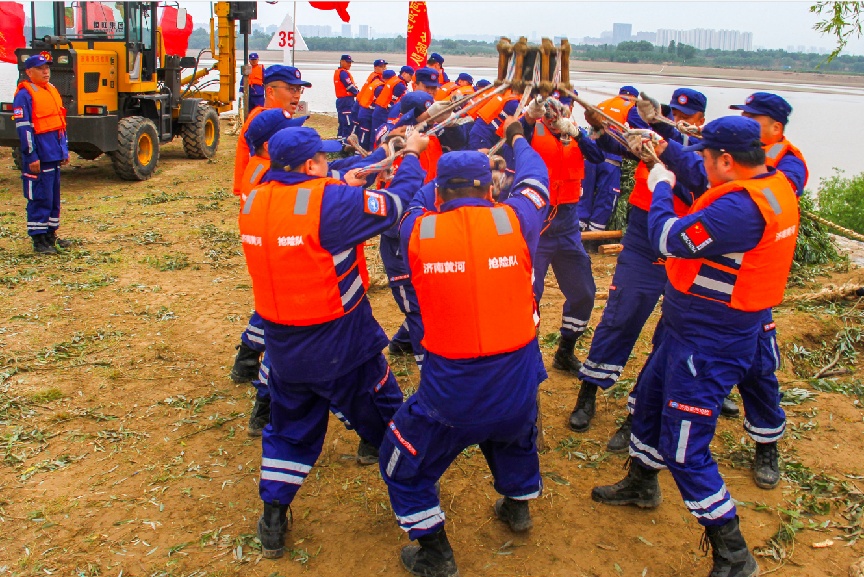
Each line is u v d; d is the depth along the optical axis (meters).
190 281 7.70
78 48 12.98
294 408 3.62
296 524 3.86
